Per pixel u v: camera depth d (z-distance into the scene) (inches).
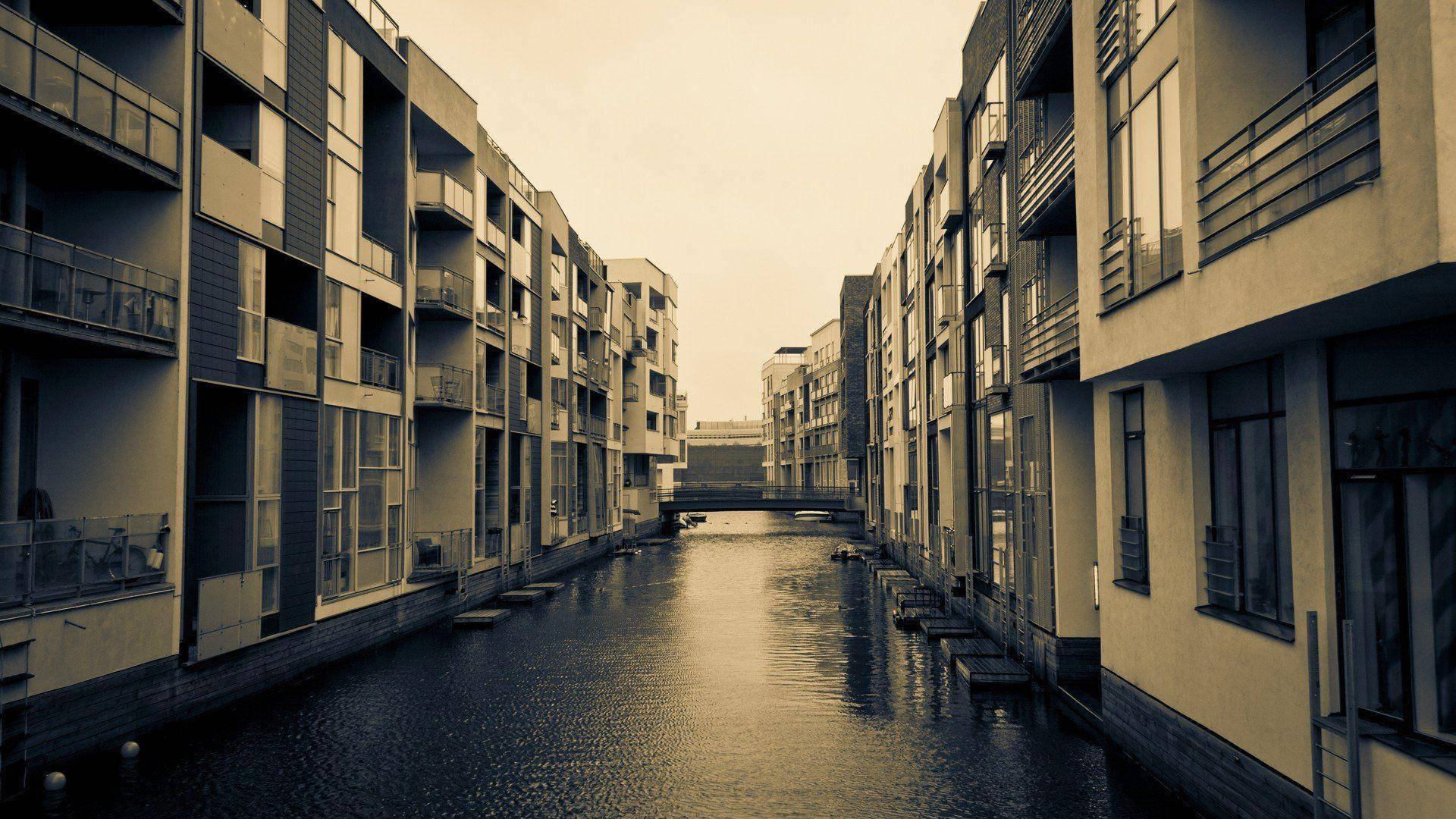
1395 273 195.3
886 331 1761.8
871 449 2111.2
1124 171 374.6
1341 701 268.7
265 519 595.8
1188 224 299.7
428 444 994.1
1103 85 395.5
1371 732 249.8
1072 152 476.4
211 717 534.0
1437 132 182.5
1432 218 183.9
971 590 881.5
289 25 633.0
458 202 962.7
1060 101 578.6
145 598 477.1
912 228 1389.0
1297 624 287.3
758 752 482.0
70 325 431.5
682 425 3651.6
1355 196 210.1
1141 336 342.0
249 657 578.9
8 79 393.1
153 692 485.1
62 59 423.5
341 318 716.7
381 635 788.0
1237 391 343.0
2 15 390.3
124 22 513.0
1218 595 356.5
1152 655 413.1
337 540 709.3
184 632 508.4
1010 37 687.7
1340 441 271.7
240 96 587.2
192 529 516.7
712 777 441.1
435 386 917.2
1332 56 274.2
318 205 673.6
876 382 2001.7
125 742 462.3
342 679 649.6
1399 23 193.8
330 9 699.4
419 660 729.6
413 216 911.7
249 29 576.1
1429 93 184.4
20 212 433.1
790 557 1743.4
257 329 586.6
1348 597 268.7
